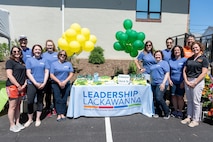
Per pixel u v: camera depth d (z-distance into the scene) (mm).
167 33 12266
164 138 4211
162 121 5086
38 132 4445
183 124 4914
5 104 5633
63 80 4934
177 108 5430
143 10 12180
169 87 5785
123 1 11938
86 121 5031
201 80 4621
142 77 5543
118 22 12031
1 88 5676
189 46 5496
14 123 4598
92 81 5516
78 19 11898
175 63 5184
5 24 6590
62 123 4922
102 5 11898
